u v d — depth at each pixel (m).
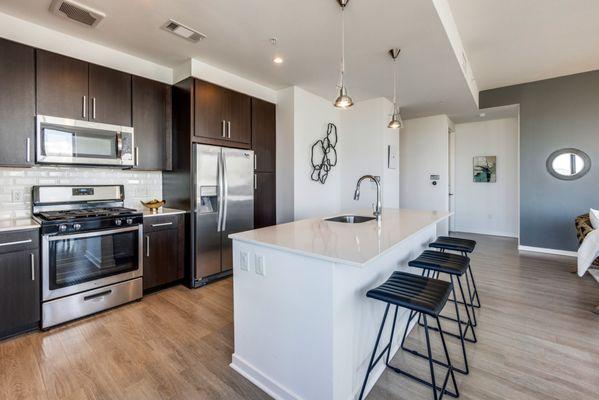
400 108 5.03
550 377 1.76
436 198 5.61
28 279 2.20
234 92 3.53
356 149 4.64
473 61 3.98
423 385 1.72
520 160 4.95
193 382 1.72
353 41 2.71
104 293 2.59
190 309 2.67
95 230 2.51
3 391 1.63
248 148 3.73
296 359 1.54
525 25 3.07
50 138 2.46
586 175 4.46
